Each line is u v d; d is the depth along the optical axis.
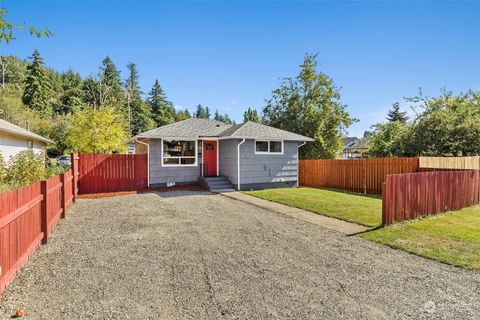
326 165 15.88
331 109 26.03
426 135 16.53
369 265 4.56
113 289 3.68
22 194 4.33
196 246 5.49
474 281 3.97
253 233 6.45
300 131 26.61
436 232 6.29
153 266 4.47
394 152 18.62
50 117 41.66
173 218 7.96
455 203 8.57
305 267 4.47
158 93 63.44
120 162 14.25
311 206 9.62
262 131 15.81
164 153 15.12
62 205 7.84
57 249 5.25
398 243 5.61
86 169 13.53
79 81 61.69
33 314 3.07
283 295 3.55
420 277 4.11
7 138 14.33
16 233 4.12
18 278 4.00
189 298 3.46
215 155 16.41
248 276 4.12
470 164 13.09
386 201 6.88
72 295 3.52
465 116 15.89
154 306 3.27
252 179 15.15
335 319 3.04
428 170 11.45
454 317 3.09
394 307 3.29
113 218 7.92
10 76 52.34
